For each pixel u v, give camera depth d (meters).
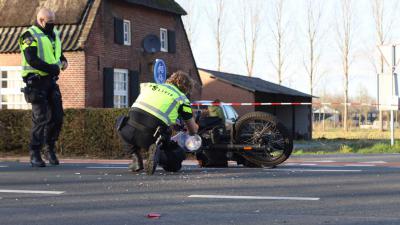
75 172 11.49
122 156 17.77
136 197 8.53
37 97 12.40
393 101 21.31
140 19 35.62
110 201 8.25
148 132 11.00
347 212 7.38
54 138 13.14
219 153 12.19
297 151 21.47
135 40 35.09
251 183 9.76
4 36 31.12
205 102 23.86
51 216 7.33
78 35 30.58
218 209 7.64
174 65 38.94
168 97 11.01
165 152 11.20
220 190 9.07
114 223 6.92
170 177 10.55
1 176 10.89
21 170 11.93
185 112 11.13
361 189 9.11
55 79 12.66
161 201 8.20
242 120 12.10
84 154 18.16
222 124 12.30
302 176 10.61
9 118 18.66
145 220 7.05
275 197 8.42
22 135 18.59
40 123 12.60
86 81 30.61
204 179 10.24
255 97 47.19
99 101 31.66
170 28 38.66
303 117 55.84
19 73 30.80
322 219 7.00
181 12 39.00
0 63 31.05
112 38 32.88
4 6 31.84
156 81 18.94
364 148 22.00
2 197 8.62
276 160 12.07
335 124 99.25
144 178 10.45
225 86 46.97
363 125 102.62
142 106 11.04
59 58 12.66
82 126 18.11
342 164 13.61
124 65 34.00
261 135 12.03
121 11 33.81
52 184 9.84
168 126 11.04
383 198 8.30
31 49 12.17
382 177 10.47
